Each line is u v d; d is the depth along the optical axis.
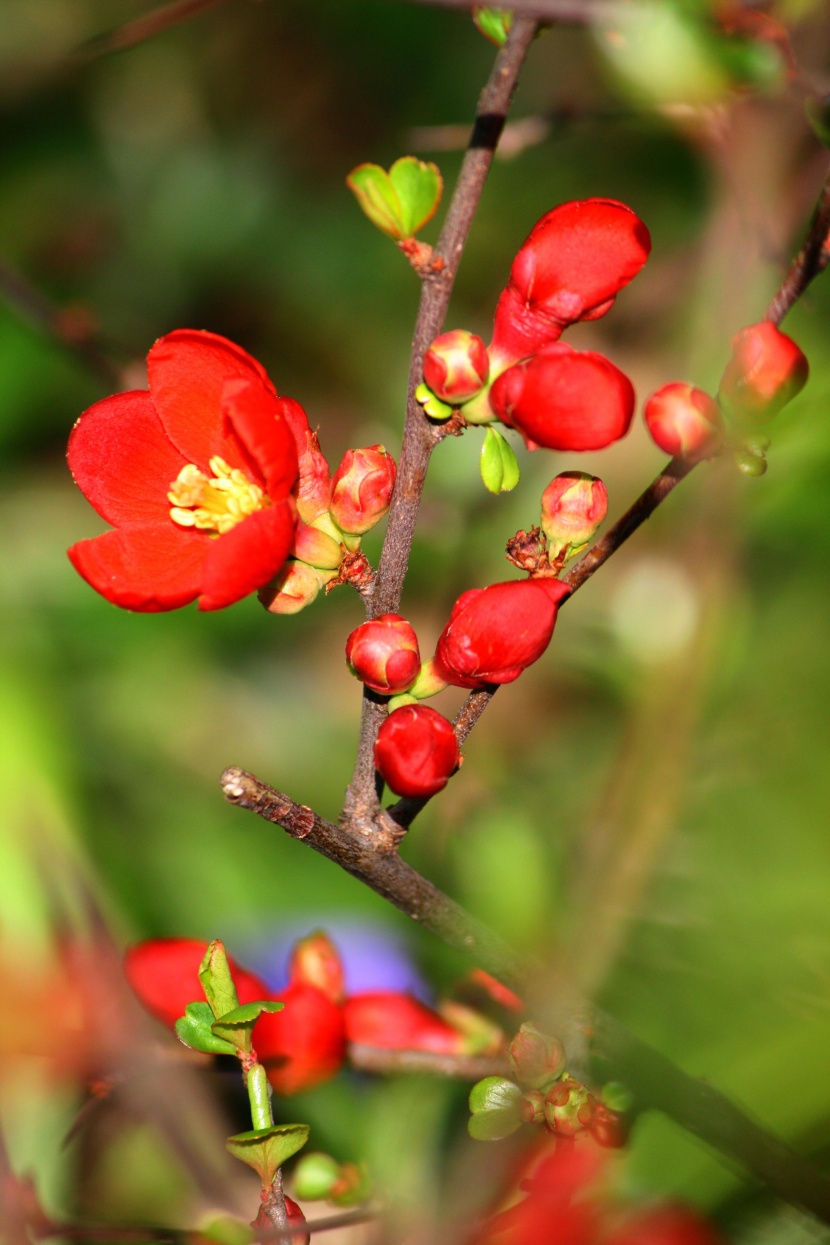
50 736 0.84
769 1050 0.65
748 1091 0.65
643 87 0.63
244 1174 0.67
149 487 0.63
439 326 0.61
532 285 0.60
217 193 1.28
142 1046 0.66
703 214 0.89
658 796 0.72
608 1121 0.61
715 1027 0.67
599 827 0.72
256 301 1.23
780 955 0.68
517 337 0.61
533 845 0.68
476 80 1.28
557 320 0.60
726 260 0.79
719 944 0.69
